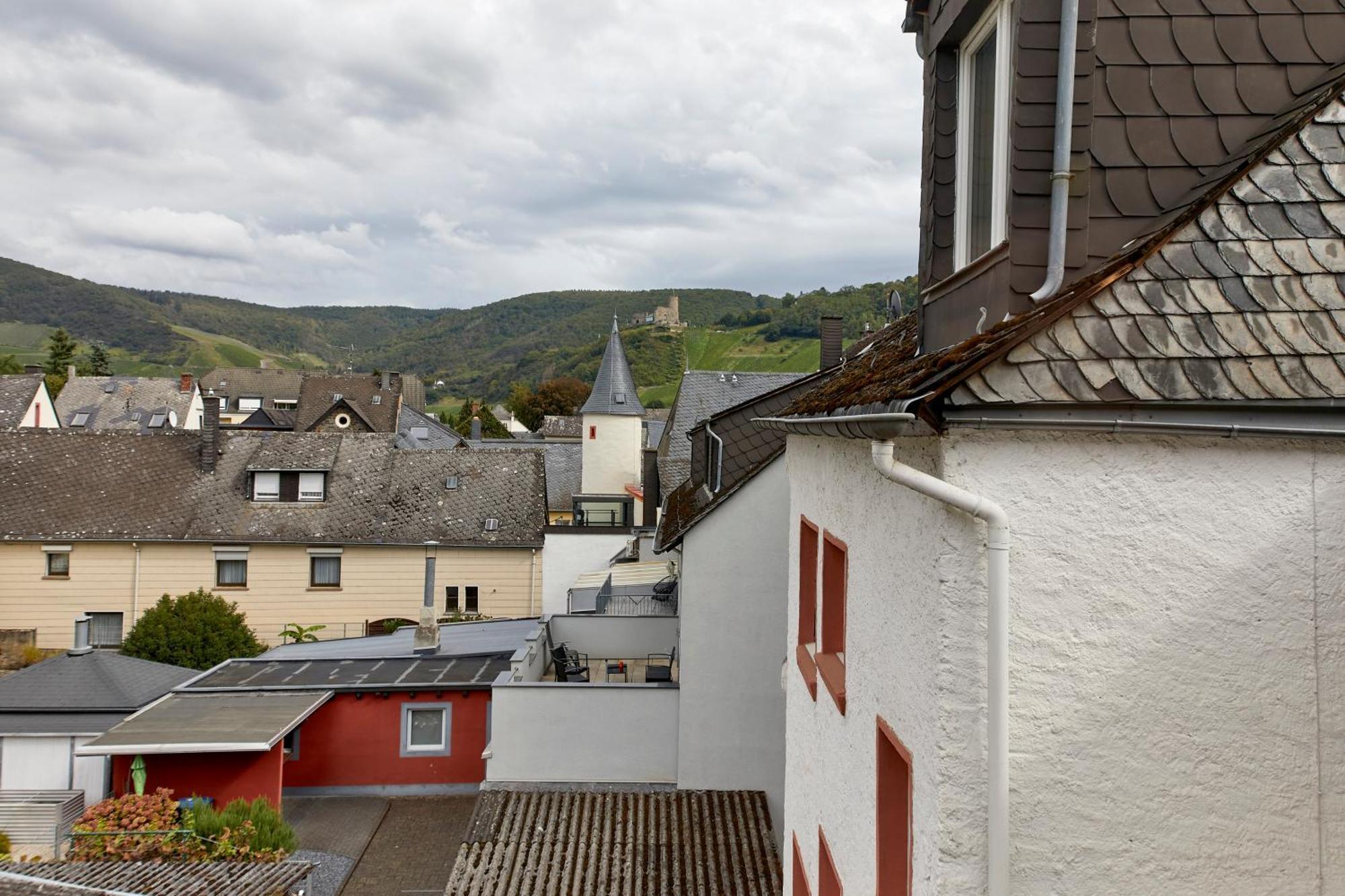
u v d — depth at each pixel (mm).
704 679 15266
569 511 57906
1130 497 3406
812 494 6992
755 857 13328
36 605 34938
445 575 36844
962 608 3520
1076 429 3334
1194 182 3988
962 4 4691
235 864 13039
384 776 20156
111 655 21047
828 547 6543
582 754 15492
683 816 14336
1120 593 3408
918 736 3881
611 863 13070
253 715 18031
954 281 4824
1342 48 4117
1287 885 3404
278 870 12898
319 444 39719
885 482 4531
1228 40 4082
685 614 15297
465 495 38844
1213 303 3512
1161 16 4074
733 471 16594
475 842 13523
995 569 3355
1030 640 3416
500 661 22453
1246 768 3400
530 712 15531
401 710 20266
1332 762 3391
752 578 15234
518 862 13023
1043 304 3744
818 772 6664
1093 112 3996
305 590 36219
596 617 21250
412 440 77000
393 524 37406
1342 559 3396
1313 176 3785
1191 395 3320
